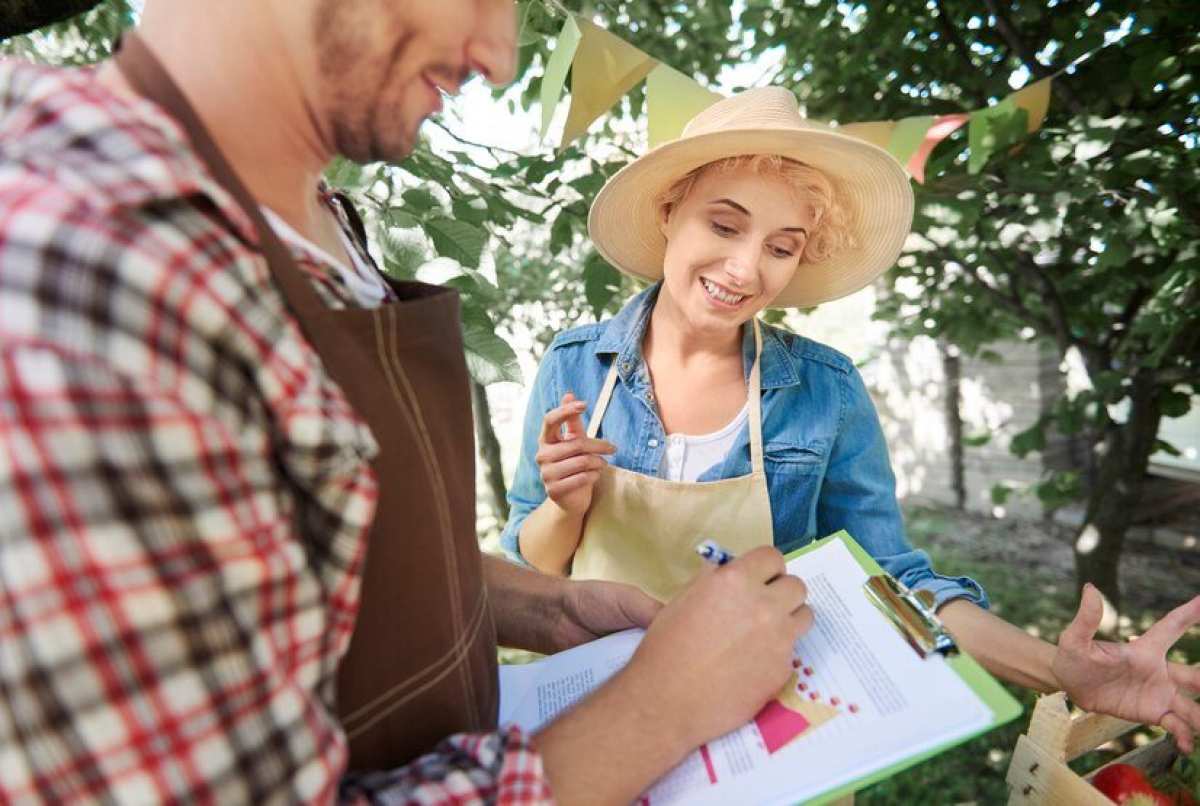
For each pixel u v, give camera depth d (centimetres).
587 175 198
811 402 148
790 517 146
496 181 201
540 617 116
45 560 38
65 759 40
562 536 150
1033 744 108
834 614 92
